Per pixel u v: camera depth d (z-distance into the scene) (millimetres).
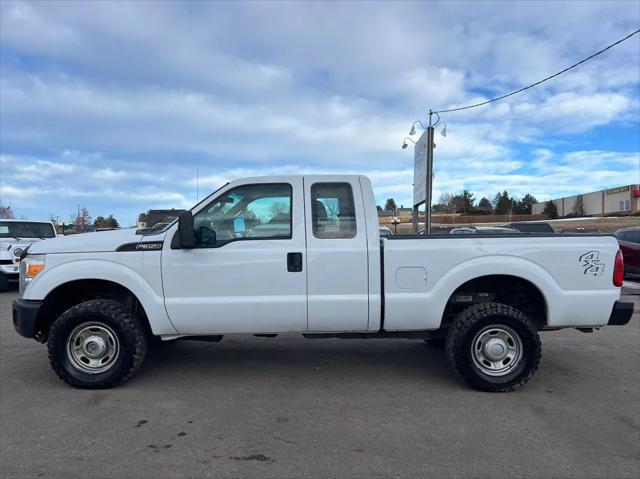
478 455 3418
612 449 3518
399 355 6004
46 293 4656
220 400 4461
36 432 3785
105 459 3357
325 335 4918
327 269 4617
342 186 4754
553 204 98188
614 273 4738
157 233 4797
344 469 3225
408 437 3701
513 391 4699
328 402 4418
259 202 4750
